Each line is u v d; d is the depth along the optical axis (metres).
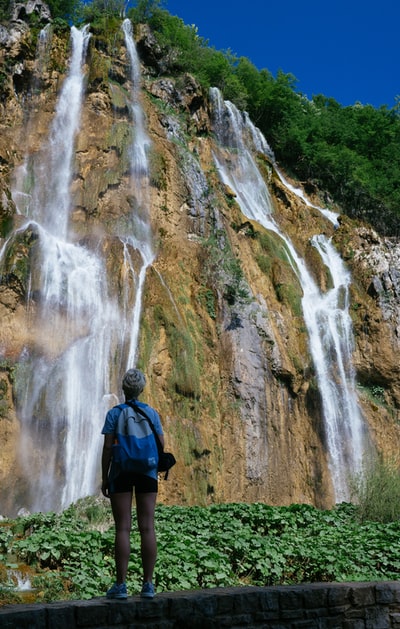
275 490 22.80
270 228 30.86
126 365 21.33
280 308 26.64
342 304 29.20
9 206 22.94
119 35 30.94
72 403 20.11
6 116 26.77
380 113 45.56
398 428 27.52
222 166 31.67
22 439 18.89
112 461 6.79
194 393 21.92
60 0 36.62
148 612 6.23
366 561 12.31
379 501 17.30
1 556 10.94
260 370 24.00
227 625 6.55
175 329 22.47
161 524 13.62
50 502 18.70
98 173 26.19
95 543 11.45
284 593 6.95
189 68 35.09
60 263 22.17
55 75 28.50
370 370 28.11
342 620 7.21
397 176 39.50
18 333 20.23
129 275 22.80
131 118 28.53
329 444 25.30
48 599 9.59
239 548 11.71
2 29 28.17
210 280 25.38
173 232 26.36
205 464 21.17
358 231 32.47
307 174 37.59
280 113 40.25
